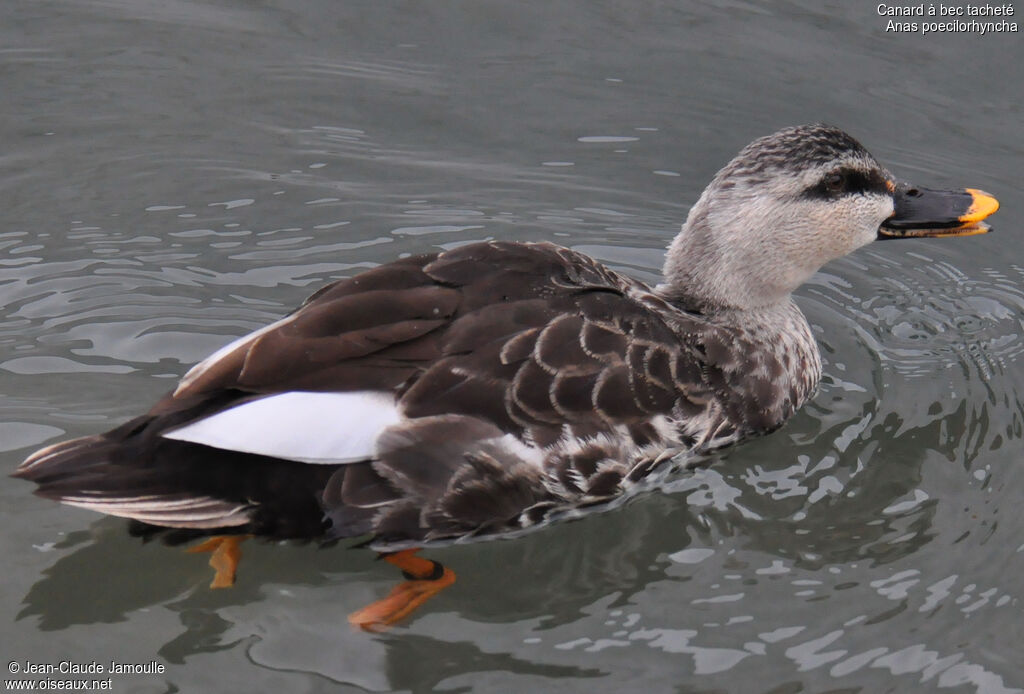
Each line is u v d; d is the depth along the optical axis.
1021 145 15.06
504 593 9.63
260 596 9.39
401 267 9.98
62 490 8.74
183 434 8.81
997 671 8.96
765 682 8.80
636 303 10.52
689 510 10.45
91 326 12.09
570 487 9.78
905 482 10.85
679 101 15.62
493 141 15.15
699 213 11.56
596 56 16.31
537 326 9.74
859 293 13.69
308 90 15.73
